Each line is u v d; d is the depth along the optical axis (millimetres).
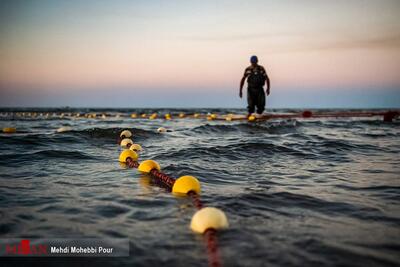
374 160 5410
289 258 1866
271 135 8953
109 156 5613
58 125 13195
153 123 14594
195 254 1912
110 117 22266
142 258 1875
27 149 6145
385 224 2447
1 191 3283
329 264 1807
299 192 3332
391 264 1817
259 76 13555
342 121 15203
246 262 1815
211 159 5270
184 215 2578
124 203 2887
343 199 3100
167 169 4422
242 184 3682
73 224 2385
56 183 3643
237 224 2389
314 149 6422
